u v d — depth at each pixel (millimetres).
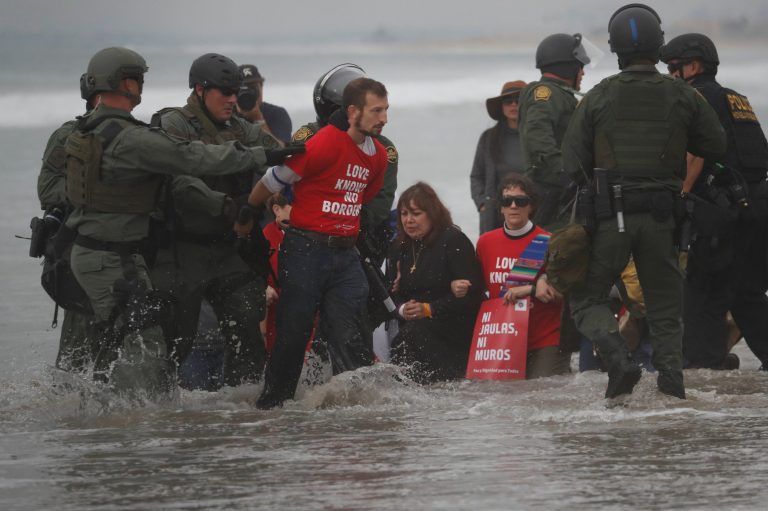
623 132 20328
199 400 22109
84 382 21250
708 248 24250
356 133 21391
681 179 20844
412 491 14461
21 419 20109
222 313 22266
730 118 24734
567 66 28391
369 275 23281
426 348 25844
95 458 16703
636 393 21062
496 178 33594
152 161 19938
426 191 26234
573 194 26625
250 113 32562
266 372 21672
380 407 21156
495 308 25672
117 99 20562
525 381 24531
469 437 17875
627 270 24469
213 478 15359
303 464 16141
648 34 20469
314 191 21453
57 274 20875
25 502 14289
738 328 25969
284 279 21625
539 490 14367
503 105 33375
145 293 20250
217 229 21391
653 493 14164
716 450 16484
